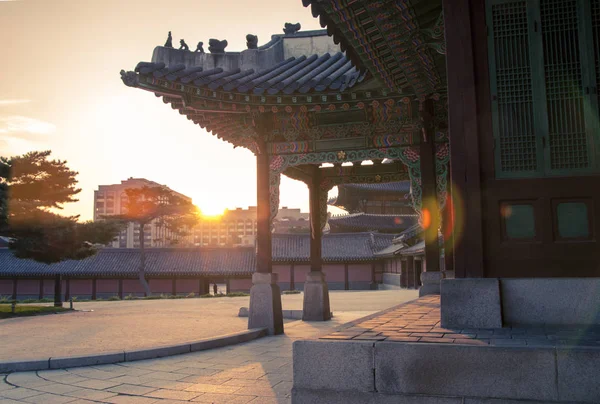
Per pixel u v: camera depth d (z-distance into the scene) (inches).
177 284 2119.8
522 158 244.1
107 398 260.5
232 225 6141.7
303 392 187.9
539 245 235.3
